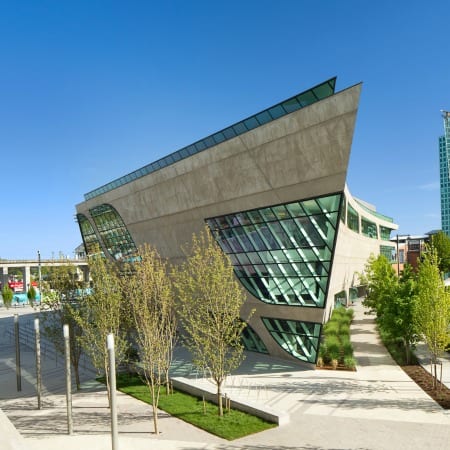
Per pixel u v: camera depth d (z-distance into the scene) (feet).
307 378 73.92
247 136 75.20
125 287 68.28
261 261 84.84
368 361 84.69
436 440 45.52
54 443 49.52
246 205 81.66
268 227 80.18
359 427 50.11
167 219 106.83
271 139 71.26
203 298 65.36
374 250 226.38
